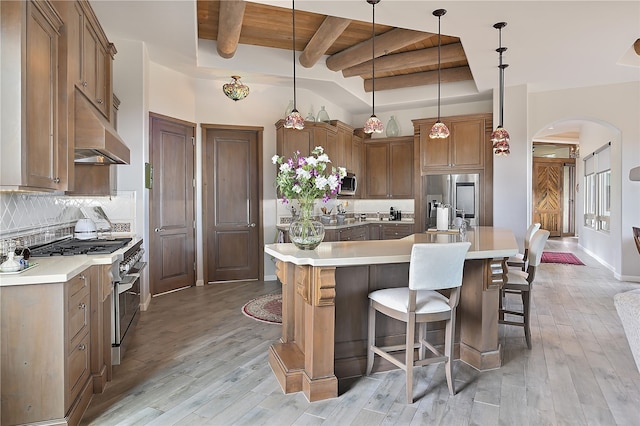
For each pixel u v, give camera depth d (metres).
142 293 4.39
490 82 5.70
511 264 3.97
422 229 6.54
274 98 6.09
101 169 3.71
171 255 5.29
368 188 7.51
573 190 13.35
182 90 5.41
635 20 3.66
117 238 3.78
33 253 2.73
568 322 4.02
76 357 2.21
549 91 6.05
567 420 2.23
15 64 2.02
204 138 5.71
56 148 2.42
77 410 2.18
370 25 4.61
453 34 4.00
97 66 3.15
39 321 2.00
